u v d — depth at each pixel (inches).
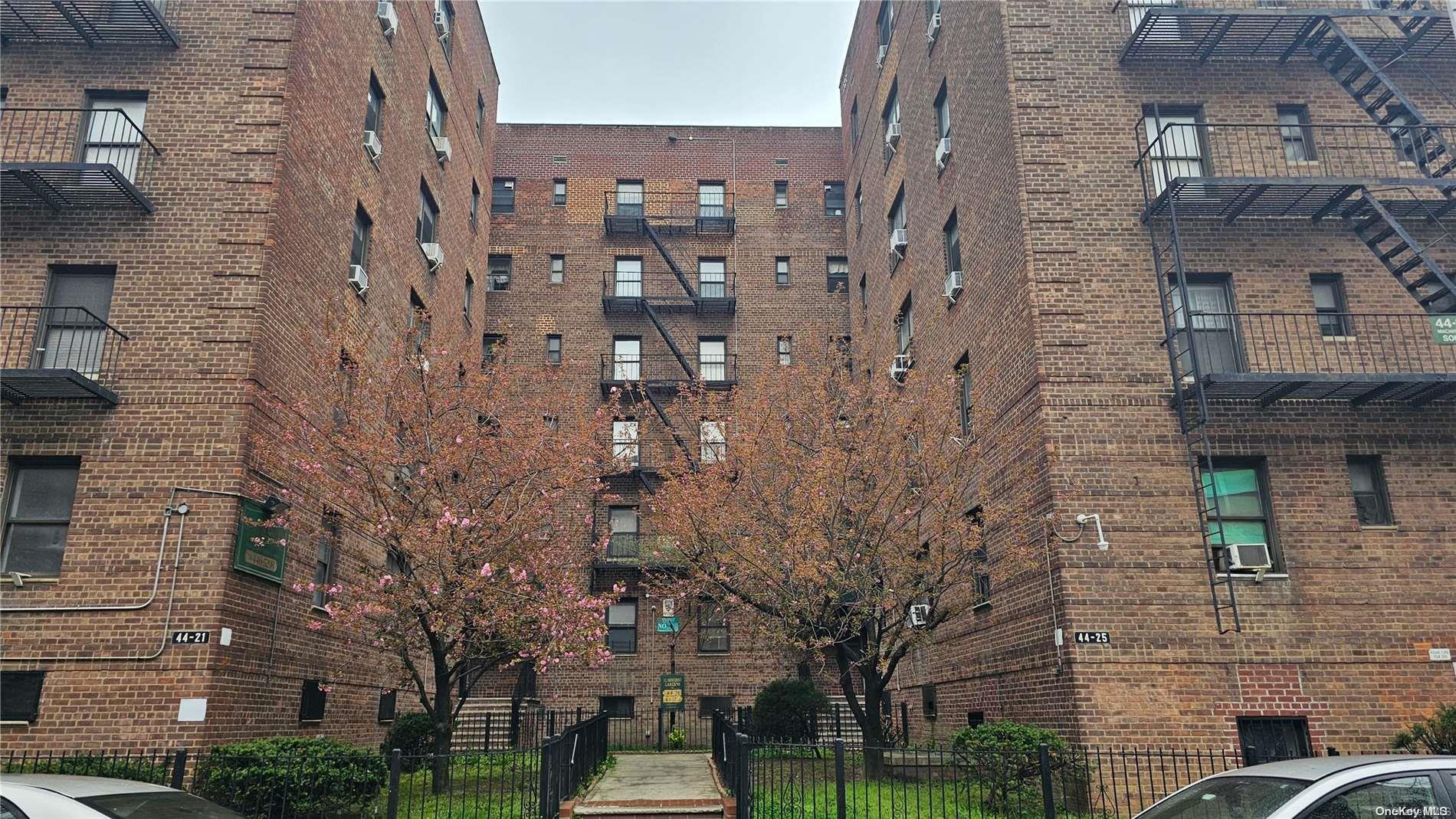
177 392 541.3
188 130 592.1
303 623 610.9
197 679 495.5
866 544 577.9
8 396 529.3
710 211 1306.6
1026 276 593.3
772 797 420.2
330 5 674.2
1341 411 565.9
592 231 1284.4
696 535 651.5
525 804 477.7
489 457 572.1
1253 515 553.3
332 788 443.8
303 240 618.5
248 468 538.0
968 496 684.1
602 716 696.4
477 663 602.2
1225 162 616.7
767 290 1266.0
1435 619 530.9
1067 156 615.8
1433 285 597.3
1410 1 626.2
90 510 519.2
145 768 461.7
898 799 484.1
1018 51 642.2
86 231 568.1
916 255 888.3
